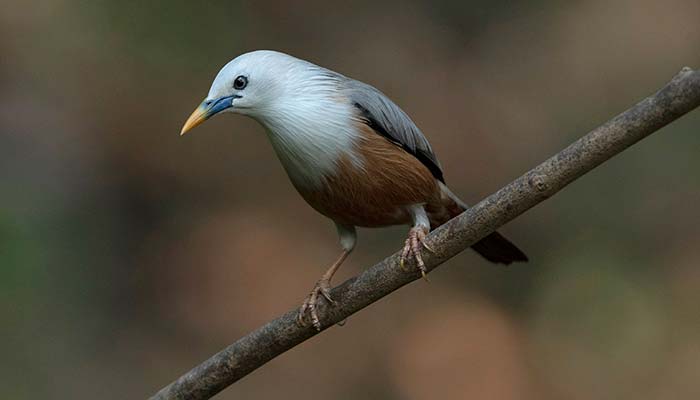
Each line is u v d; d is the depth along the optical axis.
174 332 13.88
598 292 13.71
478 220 6.31
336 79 8.05
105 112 15.12
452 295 14.64
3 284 11.48
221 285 14.48
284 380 13.55
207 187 15.48
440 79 15.86
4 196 13.59
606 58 15.67
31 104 14.80
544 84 15.67
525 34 16.12
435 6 16.47
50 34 15.00
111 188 14.93
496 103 15.59
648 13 15.90
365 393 13.54
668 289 13.47
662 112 5.57
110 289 14.04
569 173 5.93
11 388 11.37
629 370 13.13
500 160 15.16
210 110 7.88
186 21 15.11
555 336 13.66
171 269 14.59
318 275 14.55
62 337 12.73
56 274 13.19
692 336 13.09
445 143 15.30
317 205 8.10
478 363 13.71
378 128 7.88
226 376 6.96
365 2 16.44
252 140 15.87
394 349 13.99
